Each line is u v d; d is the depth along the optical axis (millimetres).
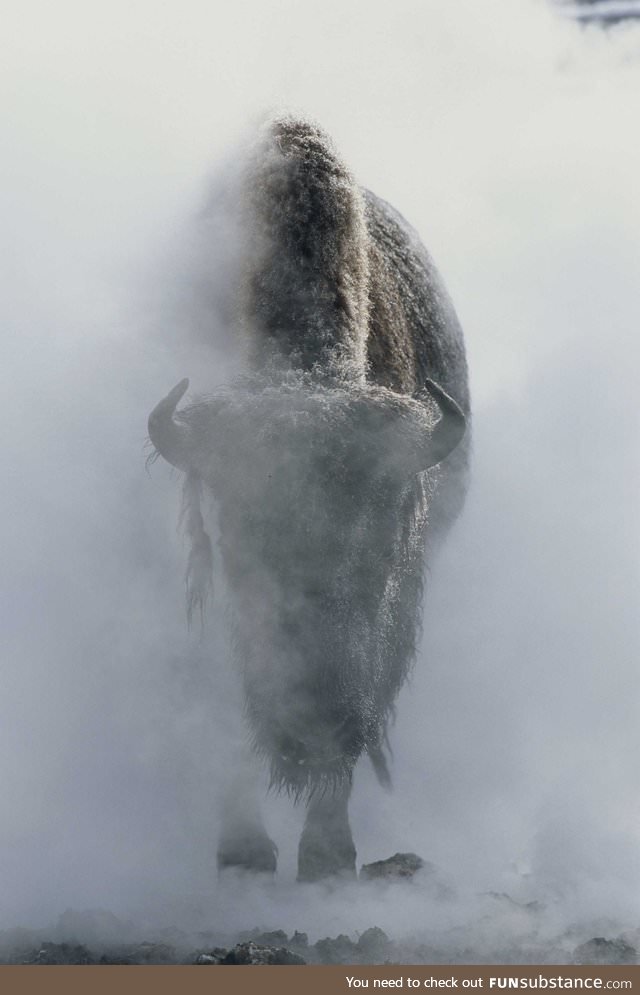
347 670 20359
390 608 22141
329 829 23156
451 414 21875
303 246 24484
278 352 23438
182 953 18469
